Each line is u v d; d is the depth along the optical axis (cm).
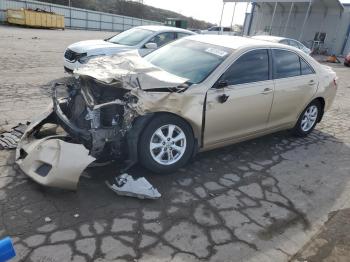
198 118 409
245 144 546
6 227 304
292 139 592
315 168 488
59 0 6234
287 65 525
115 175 397
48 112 448
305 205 392
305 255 310
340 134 649
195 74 434
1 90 744
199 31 3027
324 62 2412
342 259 309
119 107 378
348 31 3192
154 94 369
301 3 3209
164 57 492
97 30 4712
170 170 412
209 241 313
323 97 593
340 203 404
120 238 303
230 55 451
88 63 443
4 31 2466
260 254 305
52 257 275
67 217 324
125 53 479
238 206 373
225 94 427
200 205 366
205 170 443
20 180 376
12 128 509
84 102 391
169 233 317
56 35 2647
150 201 362
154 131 384
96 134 364
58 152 340
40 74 956
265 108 490
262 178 440
